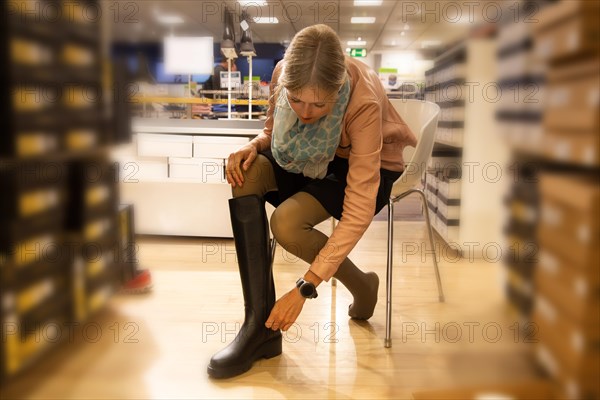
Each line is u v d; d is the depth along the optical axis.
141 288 1.19
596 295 0.76
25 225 0.83
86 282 0.98
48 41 0.78
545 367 0.83
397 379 1.15
